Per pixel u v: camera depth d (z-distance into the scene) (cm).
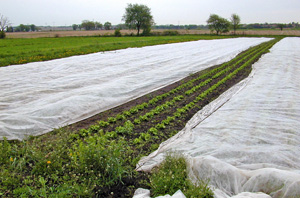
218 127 746
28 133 724
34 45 3434
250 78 1444
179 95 1156
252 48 3275
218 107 974
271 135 669
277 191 411
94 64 1709
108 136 713
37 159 561
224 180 465
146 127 807
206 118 851
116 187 496
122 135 746
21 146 647
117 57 2069
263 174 438
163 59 2055
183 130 761
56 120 813
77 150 578
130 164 582
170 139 700
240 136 672
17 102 949
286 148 593
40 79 1276
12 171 531
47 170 529
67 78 1305
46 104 922
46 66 1605
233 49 3180
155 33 7850
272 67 1741
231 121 783
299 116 806
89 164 521
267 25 13200
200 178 487
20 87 1121
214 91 1227
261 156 548
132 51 2530
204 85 1355
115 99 1037
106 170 507
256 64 1920
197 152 593
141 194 460
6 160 557
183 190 443
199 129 750
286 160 532
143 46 3148
